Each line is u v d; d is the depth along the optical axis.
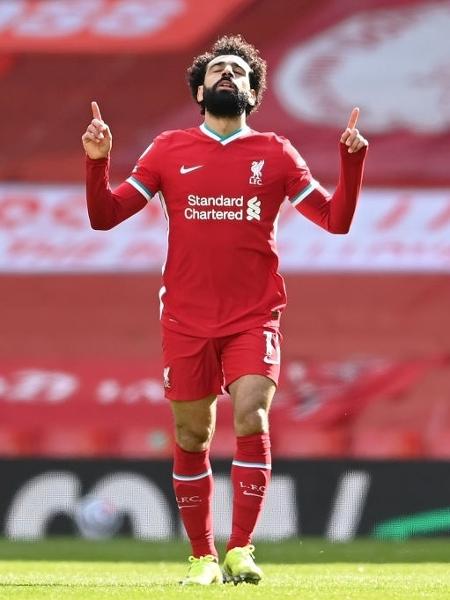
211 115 19.03
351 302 41.62
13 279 42.09
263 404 18.45
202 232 18.69
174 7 44.44
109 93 43.88
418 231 42.50
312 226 42.16
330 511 38.09
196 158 18.86
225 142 18.95
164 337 18.98
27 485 38.25
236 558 18.05
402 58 44.19
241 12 44.34
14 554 29.86
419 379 40.53
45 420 39.72
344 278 41.88
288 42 44.25
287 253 42.03
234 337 18.62
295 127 43.72
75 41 44.34
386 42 44.31
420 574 22.05
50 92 43.81
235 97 18.81
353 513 38.16
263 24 44.34
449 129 43.47
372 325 41.38
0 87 43.81
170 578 20.42
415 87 43.81
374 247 42.22
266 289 18.83
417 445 39.34
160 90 43.88
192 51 44.12
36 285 42.09
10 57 44.19
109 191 18.69
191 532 19.11
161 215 42.47
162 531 37.69
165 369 19.00
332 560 27.70
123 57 44.12
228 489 37.53
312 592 16.66
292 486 38.31
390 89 43.75
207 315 18.67
